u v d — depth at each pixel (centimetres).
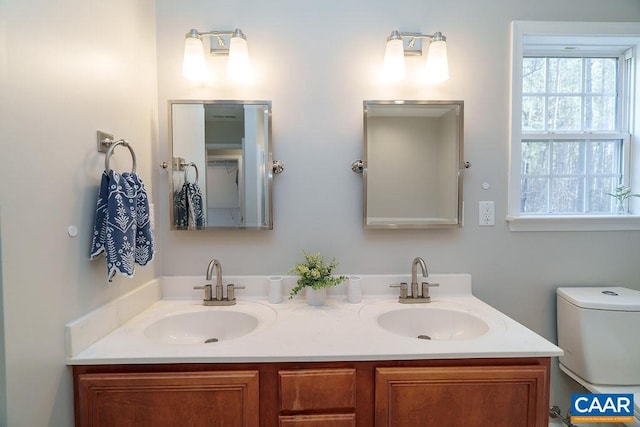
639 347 132
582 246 151
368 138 146
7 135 72
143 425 93
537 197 159
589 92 159
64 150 89
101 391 92
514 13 147
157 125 144
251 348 97
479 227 150
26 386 77
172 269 147
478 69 148
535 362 97
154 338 118
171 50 144
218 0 144
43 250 82
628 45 154
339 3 146
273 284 140
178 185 144
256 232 148
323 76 146
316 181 148
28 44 77
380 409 95
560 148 159
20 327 75
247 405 94
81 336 95
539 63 159
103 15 105
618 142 159
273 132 146
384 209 148
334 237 149
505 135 149
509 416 96
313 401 95
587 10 147
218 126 144
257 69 145
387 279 149
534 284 151
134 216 104
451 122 148
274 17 145
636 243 151
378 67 147
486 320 121
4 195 71
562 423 153
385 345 99
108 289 109
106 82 107
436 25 147
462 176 148
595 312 134
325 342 101
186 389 93
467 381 95
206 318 132
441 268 151
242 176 145
